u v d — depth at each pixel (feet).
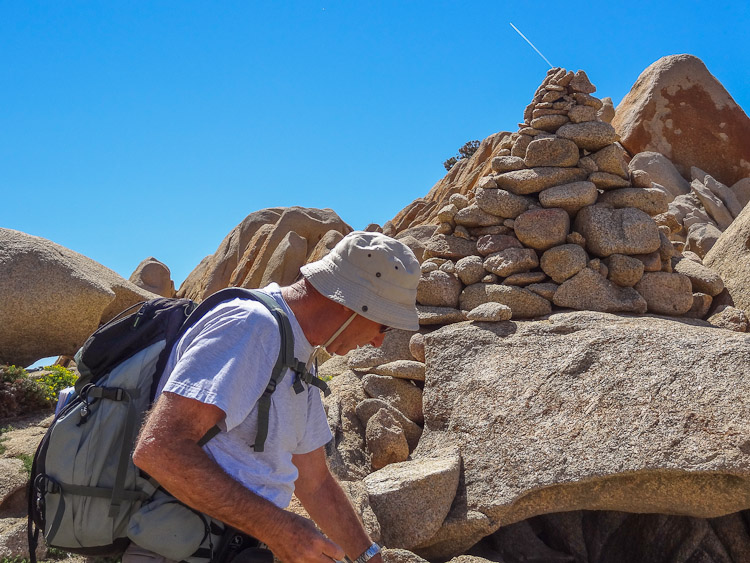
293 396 6.76
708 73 45.50
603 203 19.72
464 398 15.67
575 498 13.57
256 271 53.62
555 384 14.66
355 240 7.24
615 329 15.07
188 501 5.91
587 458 13.35
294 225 55.72
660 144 43.78
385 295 7.11
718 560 13.88
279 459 6.59
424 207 62.49
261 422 6.37
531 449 13.97
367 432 16.03
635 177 19.90
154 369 6.61
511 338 16.31
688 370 13.57
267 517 6.09
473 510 13.85
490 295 18.61
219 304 6.67
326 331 7.25
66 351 25.55
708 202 37.58
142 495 6.35
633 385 13.84
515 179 19.70
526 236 18.93
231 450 6.36
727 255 21.04
